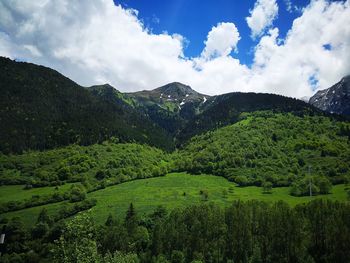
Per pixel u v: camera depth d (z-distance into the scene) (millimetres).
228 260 110812
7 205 170875
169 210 162000
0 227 139250
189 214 139750
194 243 124500
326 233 115375
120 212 162500
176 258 116812
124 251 111812
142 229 137375
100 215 159375
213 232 127750
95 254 41219
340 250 108562
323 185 176125
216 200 178125
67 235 41219
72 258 39312
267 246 118938
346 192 171875
